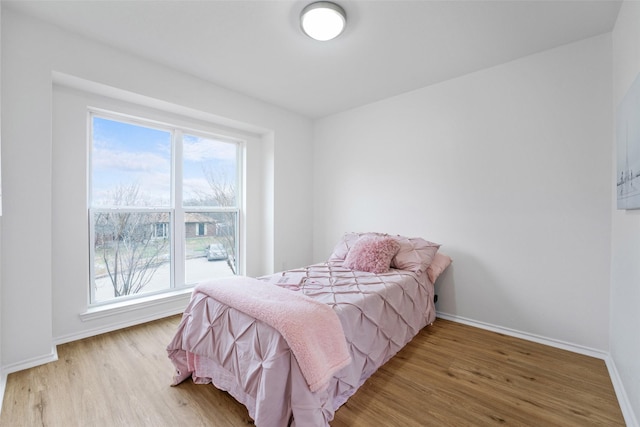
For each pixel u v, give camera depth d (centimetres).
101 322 244
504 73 246
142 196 282
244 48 229
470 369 193
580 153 214
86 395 164
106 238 261
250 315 148
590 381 180
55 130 222
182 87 268
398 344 206
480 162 260
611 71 202
